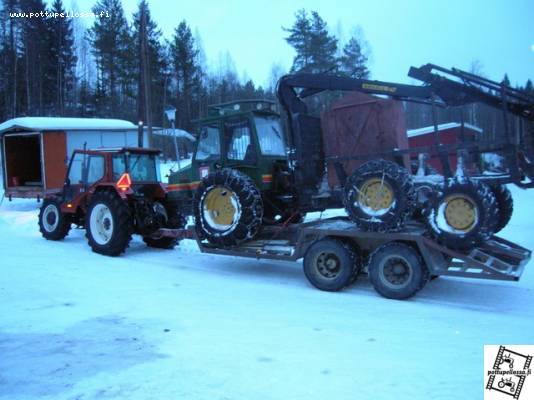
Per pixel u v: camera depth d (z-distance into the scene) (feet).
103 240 29.66
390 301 19.52
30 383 12.10
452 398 11.25
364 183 20.18
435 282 22.44
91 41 133.49
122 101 132.57
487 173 21.11
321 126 23.41
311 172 22.86
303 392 11.57
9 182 56.29
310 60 110.22
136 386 11.88
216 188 23.76
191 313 17.79
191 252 30.73
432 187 20.24
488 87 20.59
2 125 54.13
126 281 22.80
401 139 22.22
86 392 11.59
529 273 23.50
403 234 19.48
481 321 16.94
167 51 139.85
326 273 21.31
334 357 13.67
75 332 15.72
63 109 133.28
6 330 15.90
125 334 15.53
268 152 24.75
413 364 13.17
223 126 25.07
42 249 30.89
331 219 24.16
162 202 31.40
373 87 22.29
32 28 131.34
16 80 128.98
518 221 36.01
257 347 14.43
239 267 26.37
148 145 62.44
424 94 22.33
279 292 21.01
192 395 11.41
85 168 31.91
